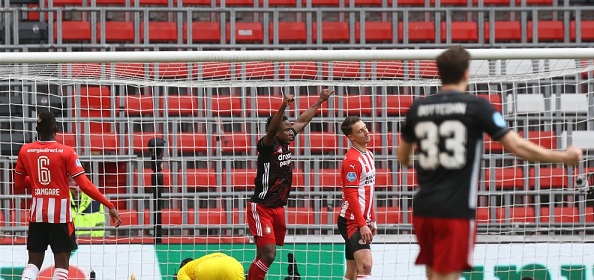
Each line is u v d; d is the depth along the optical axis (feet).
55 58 93.66
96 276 109.70
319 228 116.16
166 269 110.83
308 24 150.92
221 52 94.02
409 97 139.74
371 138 137.39
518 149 53.36
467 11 152.97
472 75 107.04
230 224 124.16
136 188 132.57
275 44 149.28
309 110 98.22
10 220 123.24
